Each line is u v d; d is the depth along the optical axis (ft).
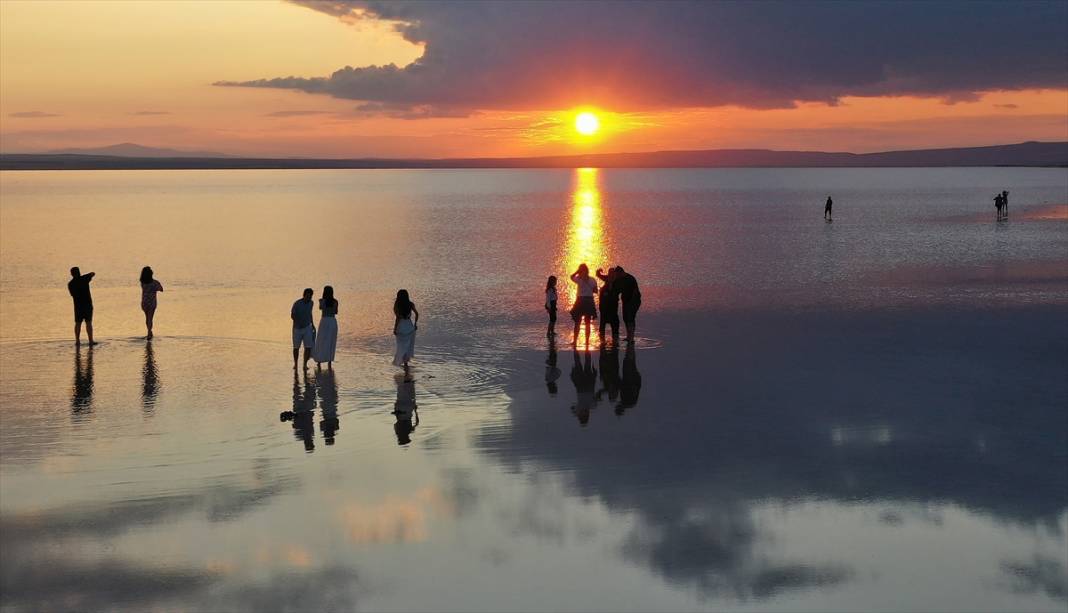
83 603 25.29
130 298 95.04
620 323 77.61
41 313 83.76
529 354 63.67
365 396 50.26
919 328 73.72
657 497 33.91
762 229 199.31
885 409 47.42
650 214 273.33
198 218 250.16
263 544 29.48
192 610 24.91
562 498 33.81
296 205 341.41
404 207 328.29
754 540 29.94
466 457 38.96
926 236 173.37
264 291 101.19
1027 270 116.06
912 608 25.36
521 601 25.61
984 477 36.32
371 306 89.20
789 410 47.21
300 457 38.88
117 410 46.52
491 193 515.50
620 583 26.71
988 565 28.14
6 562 27.96
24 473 36.50
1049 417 45.65
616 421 45.03
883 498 33.91
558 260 136.46
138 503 33.17
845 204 322.75
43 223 224.94
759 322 77.46
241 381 53.98
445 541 29.71
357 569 27.66
